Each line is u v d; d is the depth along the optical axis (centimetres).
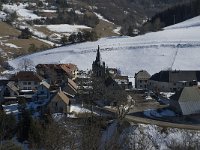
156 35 19538
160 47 17200
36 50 19100
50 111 7388
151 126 6512
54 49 18312
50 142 3409
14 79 10638
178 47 17025
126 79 11588
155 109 8125
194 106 7812
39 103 8638
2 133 6238
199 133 6431
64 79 10981
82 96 8775
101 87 9056
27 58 16775
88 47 17938
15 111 8094
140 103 8869
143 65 15762
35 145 4944
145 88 11238
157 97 9656
